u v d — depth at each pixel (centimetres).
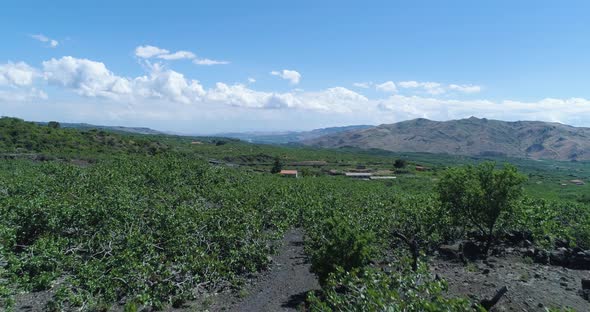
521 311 1298
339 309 1002
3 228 1723
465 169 2348
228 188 3925
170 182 3891
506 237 2419
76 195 2694
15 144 6725
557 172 17612
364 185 5950
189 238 2012
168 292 1566
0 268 1542
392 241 2381
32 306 1402
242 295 1647
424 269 1147
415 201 2934
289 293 1684
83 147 7400
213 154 11325
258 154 12256
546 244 2159
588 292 1486
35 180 3089
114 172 3850
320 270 1502
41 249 1614
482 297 1412
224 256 2009
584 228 2289
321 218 2595
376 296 891
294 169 10125
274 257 2233
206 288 1714
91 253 1806
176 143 13362
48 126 8781
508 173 2152
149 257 1752
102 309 1408
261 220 2597
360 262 1459
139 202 2548
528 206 2552
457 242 2441
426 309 848
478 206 2214
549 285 1603
